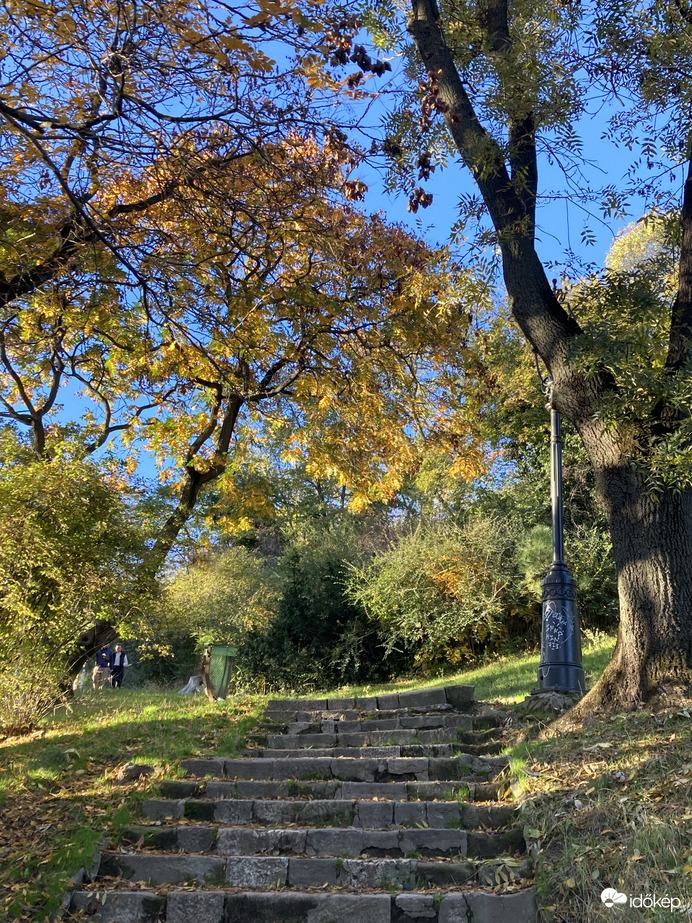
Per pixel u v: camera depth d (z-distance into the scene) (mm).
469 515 19266
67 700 9969
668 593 6684
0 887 5035
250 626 20000
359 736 8148
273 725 8875
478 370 13609
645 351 7051
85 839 5562
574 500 19016
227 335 8695
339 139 6312
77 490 9344
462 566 16312
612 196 8391
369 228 11477
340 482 14453
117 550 9992
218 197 6719
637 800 5125
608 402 6906
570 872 4762
